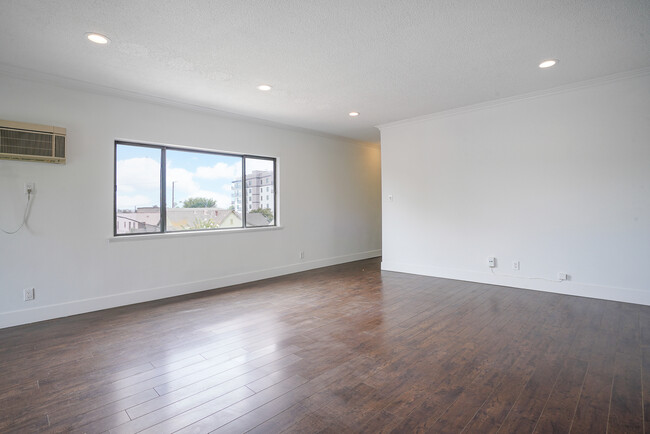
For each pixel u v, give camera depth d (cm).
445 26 253
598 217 385
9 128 313
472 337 286
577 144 395
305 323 324
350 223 690
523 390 204
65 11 226
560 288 412
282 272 557
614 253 376
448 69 335
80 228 361
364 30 258
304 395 201
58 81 341
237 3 220
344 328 310
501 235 455
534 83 379
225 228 496
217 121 476
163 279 421
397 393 202
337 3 222
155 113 416
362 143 713
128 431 170
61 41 268
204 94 396
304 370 232
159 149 430
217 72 334
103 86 365
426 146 524
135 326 319
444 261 513
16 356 255
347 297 415
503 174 450
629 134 364
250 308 373
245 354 258
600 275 386
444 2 222
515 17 242
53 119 344
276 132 553
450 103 449
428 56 305
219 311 363
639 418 175
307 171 602
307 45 281
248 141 514
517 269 444
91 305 366
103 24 244
